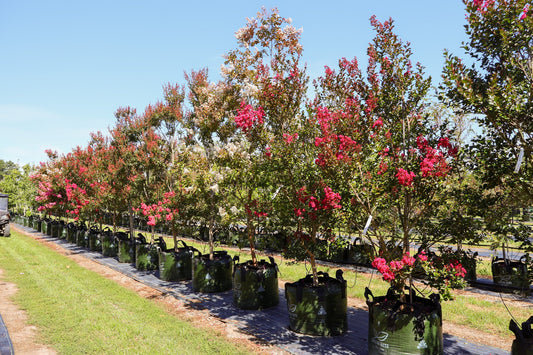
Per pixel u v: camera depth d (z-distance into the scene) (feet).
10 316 20.62
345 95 17.61
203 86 27.81
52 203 61.57
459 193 14.19
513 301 23.61
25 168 100.94
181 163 27.14
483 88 12.54
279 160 17.46
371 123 15.75
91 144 53.06
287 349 16.02
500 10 11.41
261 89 19.21
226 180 21.72
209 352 15.79
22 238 62.69
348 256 35.76
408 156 15.28
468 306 22.45
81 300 23.90
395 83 15.97
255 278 22.22
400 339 13.48
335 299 17.67
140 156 34.83
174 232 31.55
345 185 15.01
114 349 15.87
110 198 42.57
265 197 19.99
